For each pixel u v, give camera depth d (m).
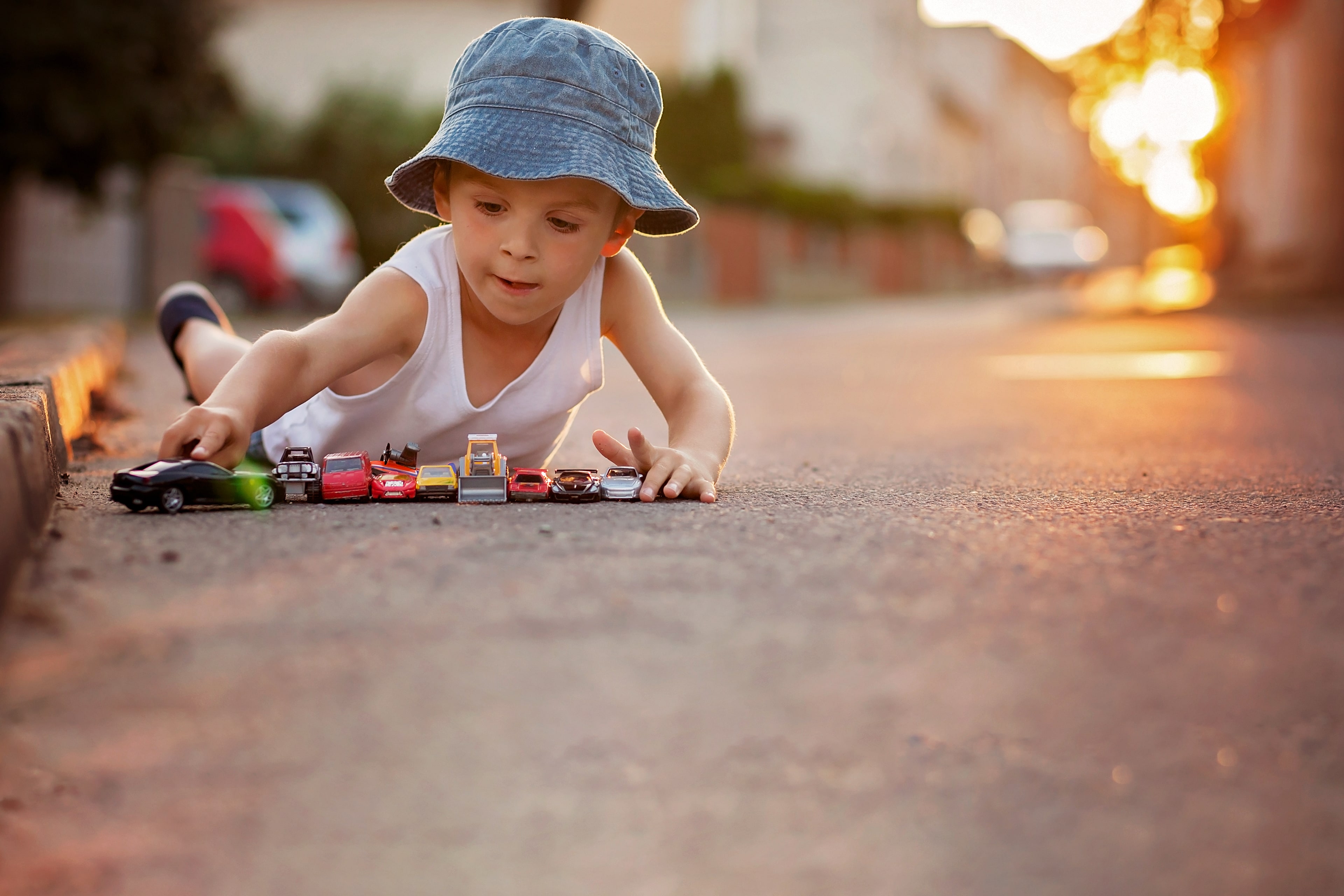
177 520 2.05
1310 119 15.64
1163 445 3.73
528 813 1.14
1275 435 4.01
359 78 21.27
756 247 22.64
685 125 24.42
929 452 3.56
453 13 25.22
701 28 27.31
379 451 2.57
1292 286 15.49
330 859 1.07
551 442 2.69
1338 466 3.17
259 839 1.09
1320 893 1.04
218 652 1.41
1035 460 3.32
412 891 1.03
